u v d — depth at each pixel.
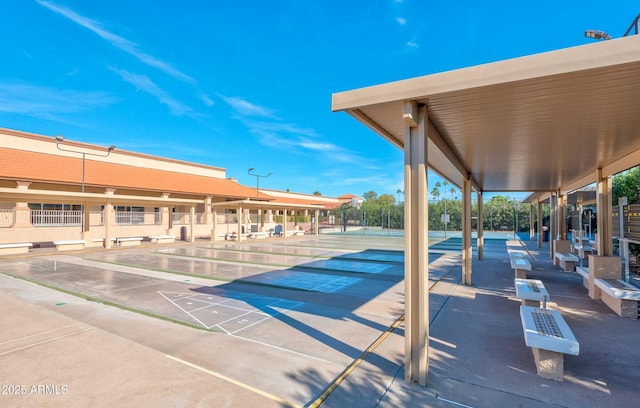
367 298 7.67
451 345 4.82
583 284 8.81
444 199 34.62
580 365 4.20
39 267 11.99
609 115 3.95
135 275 10.48
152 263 13.20
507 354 4.51
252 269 11.88
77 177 21.20
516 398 3.44
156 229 25.38
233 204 23.86
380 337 5.16
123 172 25.66
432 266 12.34
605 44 2.61
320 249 18.89
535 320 4.32
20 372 3.89
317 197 58.03
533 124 4.36
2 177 17.33
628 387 3.65
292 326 5.66
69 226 20.33
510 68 2.93
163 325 5.65
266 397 3.42
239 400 3.35
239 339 5.04
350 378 3.85
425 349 3.70
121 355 4.38
